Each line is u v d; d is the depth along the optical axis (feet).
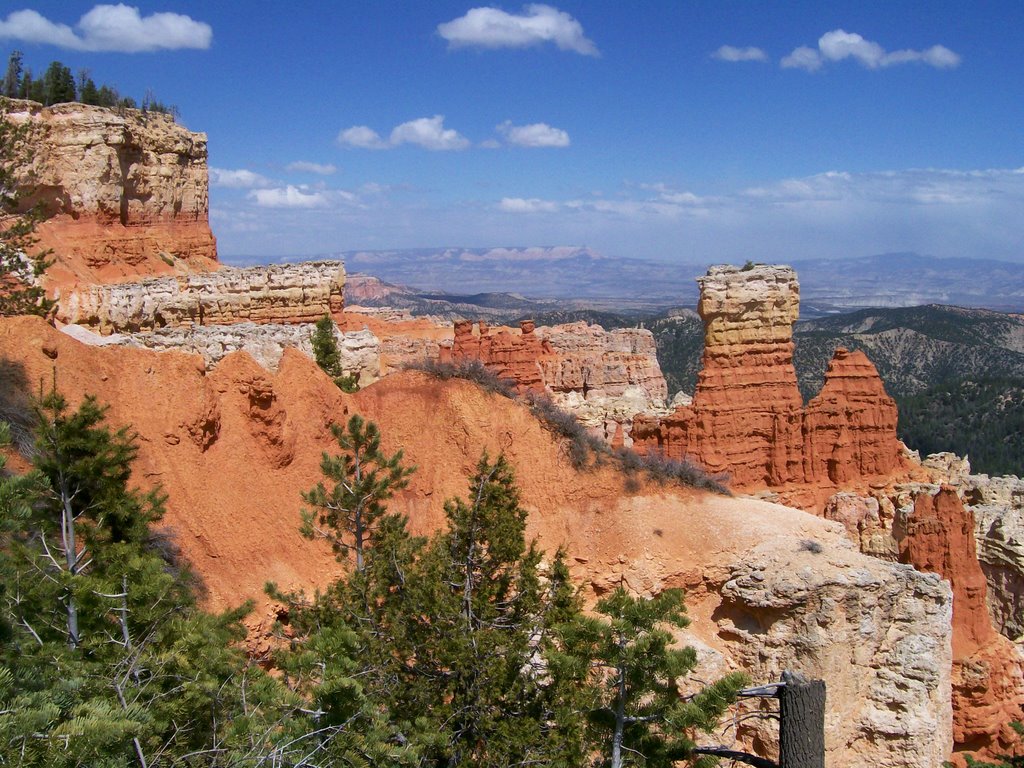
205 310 237.66
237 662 70.64
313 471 121.80
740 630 116.06
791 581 112.47
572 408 242.37
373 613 85.35
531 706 78.95
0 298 151.64
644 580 119.34
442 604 79.61
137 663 59.77
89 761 41.60
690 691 107.76
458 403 131.75
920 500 141.18
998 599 162.71
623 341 334.24
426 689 77.77
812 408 189.88
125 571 67.82
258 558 109.09
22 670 49.88
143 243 256.11
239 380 118.11
